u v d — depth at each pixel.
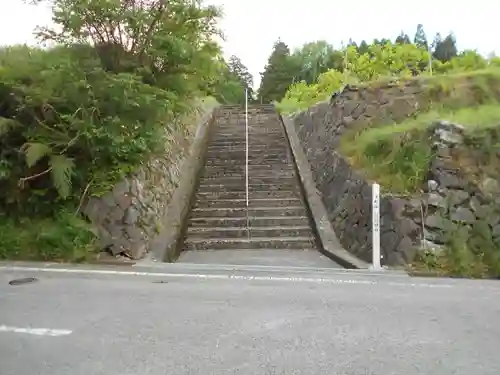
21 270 7.25
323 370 3.40
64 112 9.11
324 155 12.45
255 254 9.70
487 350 3.81
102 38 10.62
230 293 5.79
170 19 10.69
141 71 10.45
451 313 4.89
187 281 6.56
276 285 6.30
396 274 7.14
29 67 9.39
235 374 3.32
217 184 13.16
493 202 7.98
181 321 4.57
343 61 20.94
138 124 9.91
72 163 8.59
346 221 9.80
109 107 9.26
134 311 4.93
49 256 8.12
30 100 8.72
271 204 12.16
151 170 10.45
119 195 8.88
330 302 5.33
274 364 3.50
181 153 13.48
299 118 16.36
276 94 41.53
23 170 8.99
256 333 4.21
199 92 12.95
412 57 16.89
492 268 7.12
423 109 11.22
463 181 8.07
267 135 16.28
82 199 8.85
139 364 3.50
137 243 8.66
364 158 10.01
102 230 8.69
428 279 6.75
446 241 7.62
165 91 10.25
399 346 3.89
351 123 11.72
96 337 4.10
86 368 3.43
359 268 7.69
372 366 3.47
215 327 4.38
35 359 3.61
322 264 8.66
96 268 7.52
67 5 10.01
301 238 10.66
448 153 8.36
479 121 9.02
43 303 5.25
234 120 18.22
